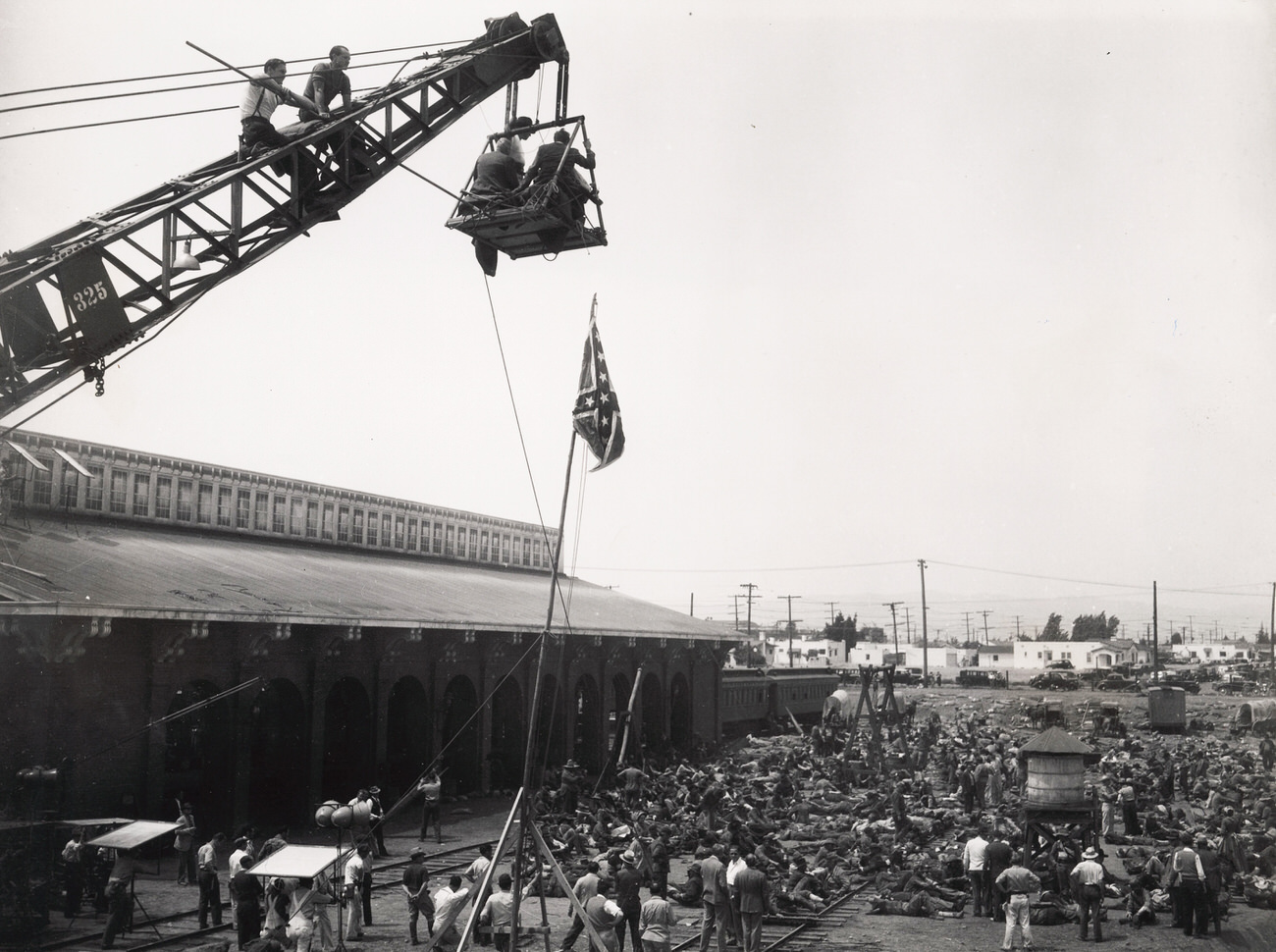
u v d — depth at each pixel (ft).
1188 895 78.95
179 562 116.26
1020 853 94.84
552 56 68.80
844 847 111.14
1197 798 157.48
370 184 65.36
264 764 118.42
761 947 73.61
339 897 72.02
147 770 94.68
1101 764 191.11
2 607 80.94
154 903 82.58
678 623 213.66
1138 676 419.95
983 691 393.91
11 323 52.31
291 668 112.27
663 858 80.38
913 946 76.13
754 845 97.91
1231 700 352.08
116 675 92.99
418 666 133.80
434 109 68.18
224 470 144.77
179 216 57.00
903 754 187.32
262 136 59.16
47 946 70.23
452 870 98.22
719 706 224.12
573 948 72.54
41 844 73.77
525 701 155.12
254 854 74.08
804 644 550.36
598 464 56.03
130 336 55.11
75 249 52.42
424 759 135.54
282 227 61.93
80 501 122.72
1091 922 83.92
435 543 191.11
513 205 57.11
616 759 174.91
